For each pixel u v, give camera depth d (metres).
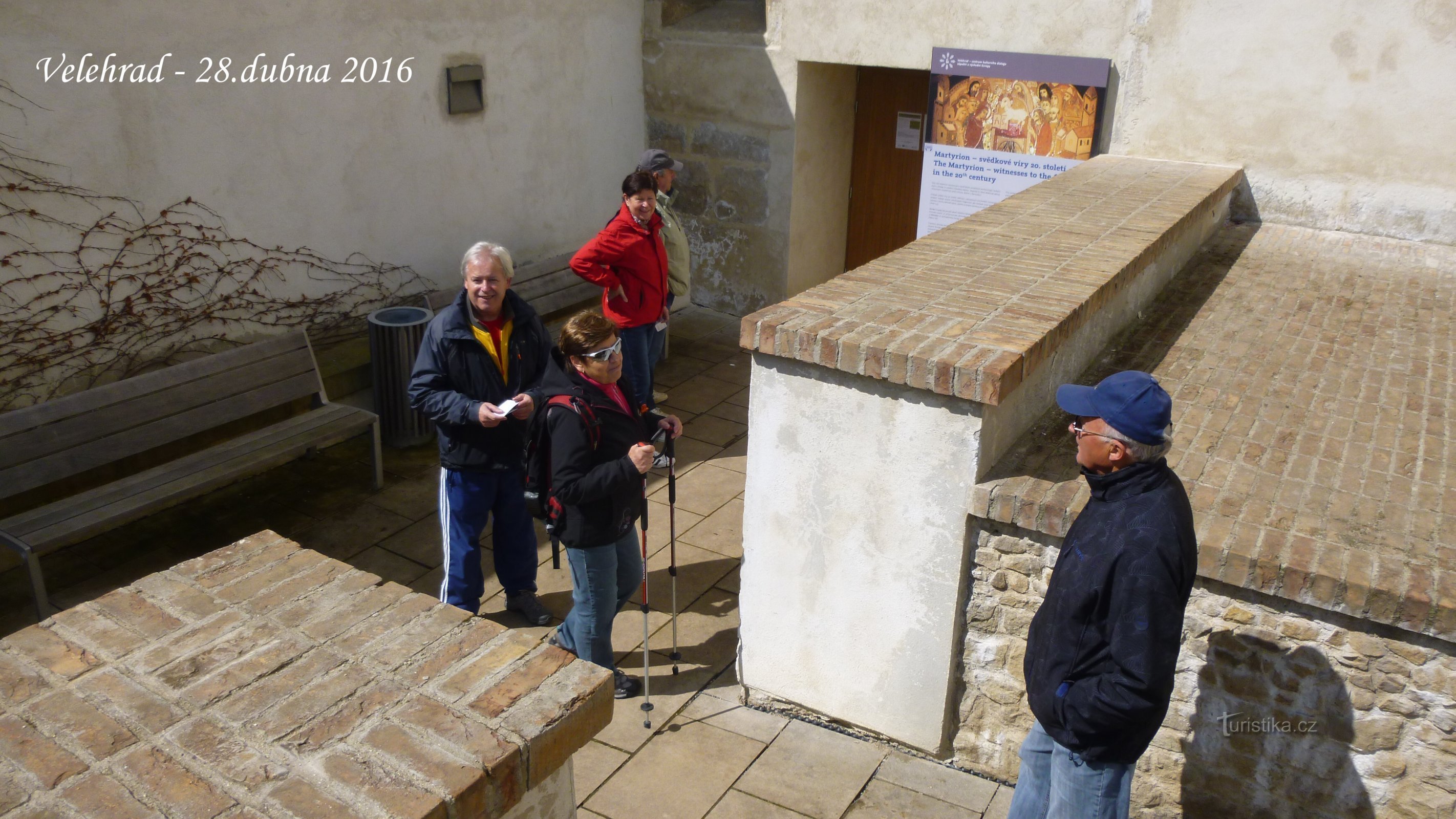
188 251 5.90
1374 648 3.04
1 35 4.91
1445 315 5.53
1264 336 5.16
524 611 4.98
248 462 5.47
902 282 4.28
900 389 3.51
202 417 5.59
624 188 6.18
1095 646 2.66
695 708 4.33
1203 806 3.49
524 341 4.60
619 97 9.13
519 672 2.08
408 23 6.88
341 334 6.90
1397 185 6.77
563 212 8.65
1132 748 2.72
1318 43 6.72
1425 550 3.16
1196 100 7.21
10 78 4.98
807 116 8.94
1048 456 3.73
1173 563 2.57
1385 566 3.05
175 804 1.70
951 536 3.58
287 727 1.89
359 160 6.77
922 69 8.14
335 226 6.70
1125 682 2.56
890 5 8.12
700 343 9.03
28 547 4.51
